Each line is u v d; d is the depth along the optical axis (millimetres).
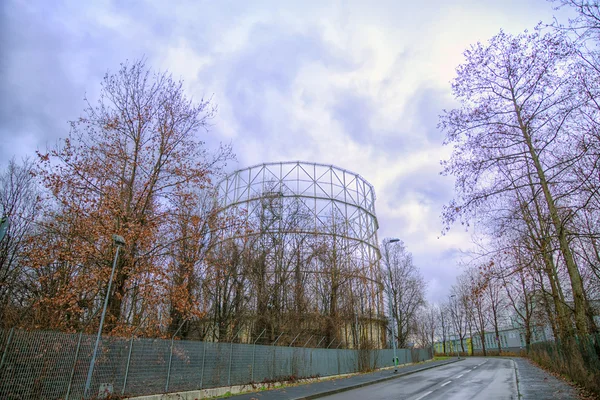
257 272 31812
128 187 18031
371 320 39188
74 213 16391
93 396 12125
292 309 32906
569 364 19484
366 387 21266
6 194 22484
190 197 19375
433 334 96375
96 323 15516
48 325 14883
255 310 30609
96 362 12484
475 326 84812
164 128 18891
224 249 29234
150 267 16547
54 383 11250
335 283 36375
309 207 45375
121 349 13359
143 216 17453
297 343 29031
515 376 24594
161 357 14781
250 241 32719
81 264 15938
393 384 22391
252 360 20188
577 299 15594
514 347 85188
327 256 37750
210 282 26938
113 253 16156
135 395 13398
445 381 22922
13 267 17703
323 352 27688
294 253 35812
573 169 13789
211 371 17141
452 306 89875
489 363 44219
